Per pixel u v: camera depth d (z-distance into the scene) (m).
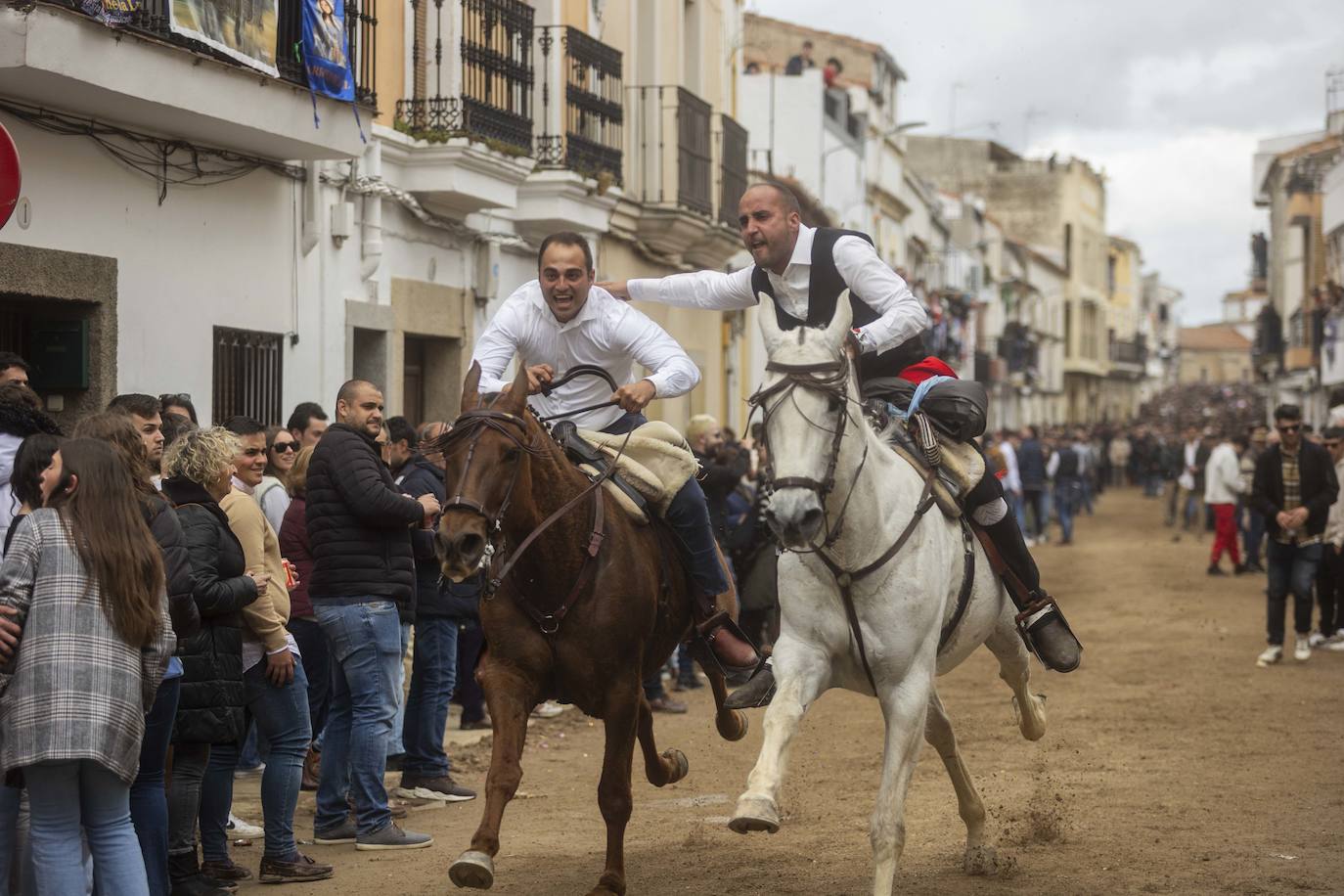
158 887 5.80
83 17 8.64
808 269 6.18
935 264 52.69
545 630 5.75
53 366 9.69
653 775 6.88
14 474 5.41
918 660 5.69
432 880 6.69
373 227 12.80
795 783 8.90
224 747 6.61
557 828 7.81
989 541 6.48
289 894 6.47
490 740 10.37
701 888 6.46
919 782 8.85
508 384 5.71
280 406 11.70
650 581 6.03
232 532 6.34
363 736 7.26
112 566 4.95
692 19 22.33
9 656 4.89
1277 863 6.73
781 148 34.81
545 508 5.72
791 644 5.62
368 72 12.85
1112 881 6.48
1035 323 79.75
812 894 6.33
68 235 9.45
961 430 6.26
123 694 4.95
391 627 7.31
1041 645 6.73
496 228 15.45
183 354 10.55
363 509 7.14
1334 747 9.72
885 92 46.91
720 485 12.22
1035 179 88.56
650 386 6.12
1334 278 37.84
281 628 6.67
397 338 13.45
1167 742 9.98
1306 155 48.41
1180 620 17.34
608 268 18.47
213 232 10.89
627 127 19.17
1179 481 36.44
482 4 14.43
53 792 4.95
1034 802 8.12
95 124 9.65
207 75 9.77
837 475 5.38
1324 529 13.67
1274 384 57.16
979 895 6.31
